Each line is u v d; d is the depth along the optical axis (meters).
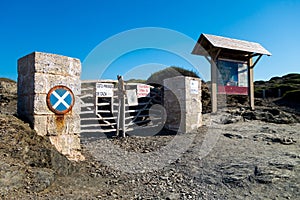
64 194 4.58
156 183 5.39
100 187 5.16
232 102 14.85
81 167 6.24
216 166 6.03
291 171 5.32
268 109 13.55
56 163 5.50
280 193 4.49
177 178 5.62
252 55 13.83
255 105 15.71
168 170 6.18
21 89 6.59
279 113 13.15
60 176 5.37
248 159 6.28
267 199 4.32
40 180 4.70
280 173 5.21
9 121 5.75
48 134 6.11
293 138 8.52
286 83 26.06
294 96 18.00
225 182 5.12
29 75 6.20
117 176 5.86
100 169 6.28
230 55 13.66
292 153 6.62
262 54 13.56
